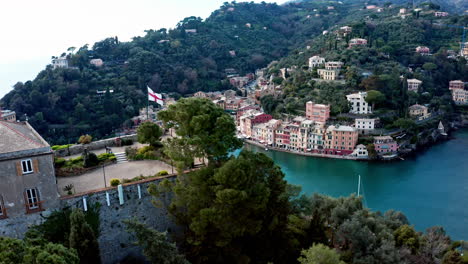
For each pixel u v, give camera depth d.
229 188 48.22
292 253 58.97
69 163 57.84
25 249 34.84
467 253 71.56
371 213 82.81
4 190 42.66
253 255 54.75
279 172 57.78
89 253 42.84
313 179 174.38
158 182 52.97
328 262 45.44
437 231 91.19
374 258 60.44
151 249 42.78
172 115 54.06
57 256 33.62
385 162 197.62
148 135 63.62
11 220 43.34
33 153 43.72
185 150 52.19
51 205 45.38
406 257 66.00
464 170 181.88
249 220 50.84
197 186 50.25
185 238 52.66
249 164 50.91
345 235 66.12
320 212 73.56
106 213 48.84
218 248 50.38
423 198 150.12
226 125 54.06
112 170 57.81
